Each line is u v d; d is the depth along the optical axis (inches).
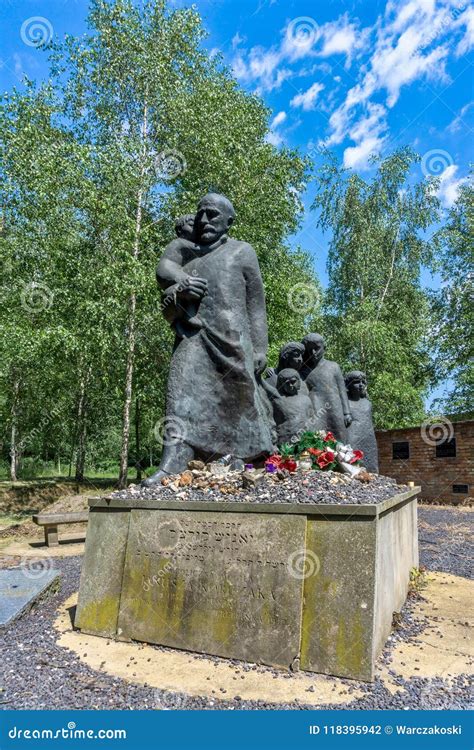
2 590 204.1
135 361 630.5
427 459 672.4
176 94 622.8
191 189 637.9
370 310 872.9
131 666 140.0
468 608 198.2
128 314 561.0
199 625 149.0
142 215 621.6
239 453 197.0
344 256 960.9
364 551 137.9
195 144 620.7
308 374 351.6
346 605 135.8
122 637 159.0
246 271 209.5
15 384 686.5
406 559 212.2
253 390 198.8
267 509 148.7
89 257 569.0
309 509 144.6
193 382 198.5
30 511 565.3
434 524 463.2
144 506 164.9
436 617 186.1
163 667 138.9
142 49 609.0
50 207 539.8
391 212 959.0
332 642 134.6
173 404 196.5
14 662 143.6
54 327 530.3
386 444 721.0
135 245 556.1
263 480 171.6
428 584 236.7
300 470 180.2
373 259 946.7
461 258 942.4
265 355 210.5
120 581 164.9
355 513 140.3
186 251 215.8
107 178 557.9
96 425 879.1
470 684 131.1
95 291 540.7
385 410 854.5
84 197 532.7
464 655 149.2
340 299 975.0
